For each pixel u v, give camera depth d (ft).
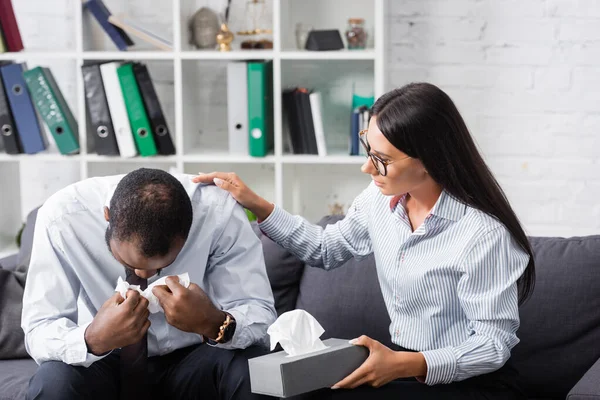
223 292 7.43
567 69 12.07
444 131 6.48
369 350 6.49
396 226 7.06
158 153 11.93
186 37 12.07
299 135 11.85
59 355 6.67
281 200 11.80
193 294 6.53
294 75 12.62
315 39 11.64
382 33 11.33
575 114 12.15
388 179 6.64
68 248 7.15
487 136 12.35
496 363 6.44
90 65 11.56
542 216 12.43
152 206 6.24
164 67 12.69
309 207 12.92
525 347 7.69
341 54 11.44
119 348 7.23
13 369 8.03
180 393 7.19
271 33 12.11
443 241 6.75
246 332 6.98
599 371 6.79
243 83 11.65
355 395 6.40
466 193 6.57
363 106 11.83
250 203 7.64
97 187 7.45
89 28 12.14
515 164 12.36
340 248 7.75
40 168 13.19
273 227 7.73
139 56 11.73
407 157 6.51
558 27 11.99
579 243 7.98
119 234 6.30
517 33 12.07
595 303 7.65
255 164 12.94
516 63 12.13
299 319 6.49
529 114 12.23
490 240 6.53
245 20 12.30
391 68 12.36
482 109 12.30
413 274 6.81
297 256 7.89
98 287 7.30
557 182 12.32
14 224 12.84
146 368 6.97
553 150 12.26
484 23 12.09
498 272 6.52
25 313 7.04
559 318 7.66
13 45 11.98
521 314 7.72
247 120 11.78
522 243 6.64
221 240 7.46
